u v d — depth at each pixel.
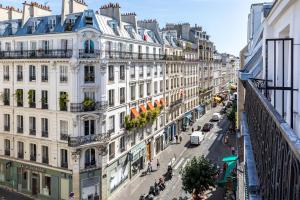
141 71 46.28
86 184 35.53
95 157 36.19
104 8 43.81
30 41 38.28
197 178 31.20
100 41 35.69
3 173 40.81
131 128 41.97
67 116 34.59
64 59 34.03
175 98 64.56
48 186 37.12
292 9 7.74
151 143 51.34
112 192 38.25
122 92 40.59
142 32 49.97
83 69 34.44
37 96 36.88
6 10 45.56
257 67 16.59
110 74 37.44
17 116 38.91
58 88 35.12
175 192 37.53
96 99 35.62
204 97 92.62
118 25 42.94
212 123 78.75
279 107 9.98
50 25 38.41
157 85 53.41
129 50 43.50
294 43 7.50
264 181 6.80
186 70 72.56
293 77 7.67
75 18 36.88
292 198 3.91
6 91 39.75
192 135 58.84
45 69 36.12
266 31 12.23
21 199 37.44
